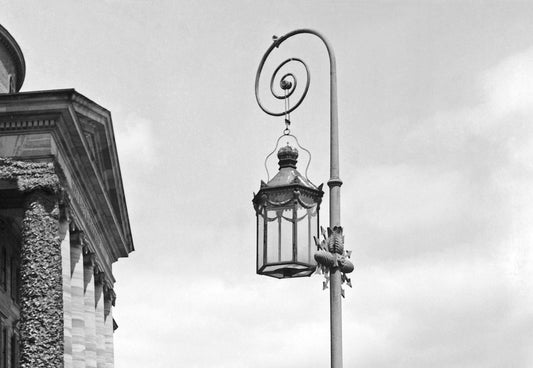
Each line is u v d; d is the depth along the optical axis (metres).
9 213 50.09
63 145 48.50
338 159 18.75
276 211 17.97
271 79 20.16
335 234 18.16
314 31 19.72
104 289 66.31
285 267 18.08
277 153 19.17
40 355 43.97
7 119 46.44
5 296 56.47
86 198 55.88
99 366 62.34
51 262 45.28
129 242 70.19
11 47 64.62
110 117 53.34
